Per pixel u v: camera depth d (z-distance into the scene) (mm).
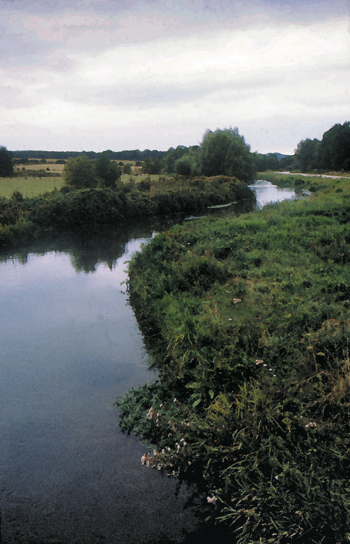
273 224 11312
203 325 4488
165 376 4340
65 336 5770
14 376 4605
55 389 4312
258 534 2412
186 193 27016
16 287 8383
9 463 3180
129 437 3490
